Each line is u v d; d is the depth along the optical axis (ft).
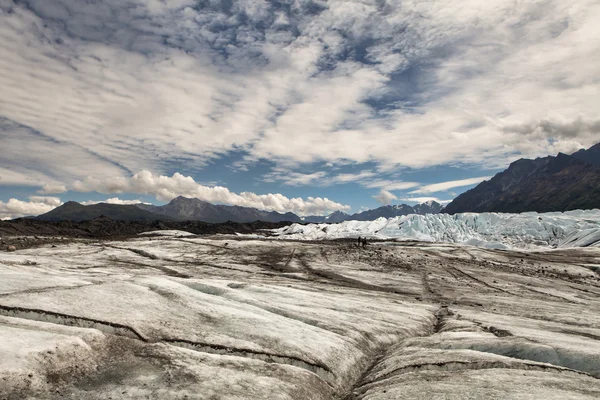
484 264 374.02
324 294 167.63
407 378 66.49
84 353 58.70
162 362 60.49
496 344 88.89
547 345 84.48
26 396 45.80
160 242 474.90
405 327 120.88
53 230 642.63
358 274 288.30
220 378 57.16
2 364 48.19
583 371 73.61
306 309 121.49
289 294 150.51
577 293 248.11
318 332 94.17
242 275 259.80
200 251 408.05
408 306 166.20
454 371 69.46
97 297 86.58
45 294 82.17
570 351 79.87
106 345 63.72
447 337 101.19
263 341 78.28
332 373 73.05
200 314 90.33
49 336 59.88
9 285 89.15
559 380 61.46
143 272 244.42
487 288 252.62
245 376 59.62
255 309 107.96
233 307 104.63
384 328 114.01
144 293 96.84
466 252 464.65
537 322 132.05
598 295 242.99
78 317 72.64
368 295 193.06
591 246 554.46
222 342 73.87
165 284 113.09
